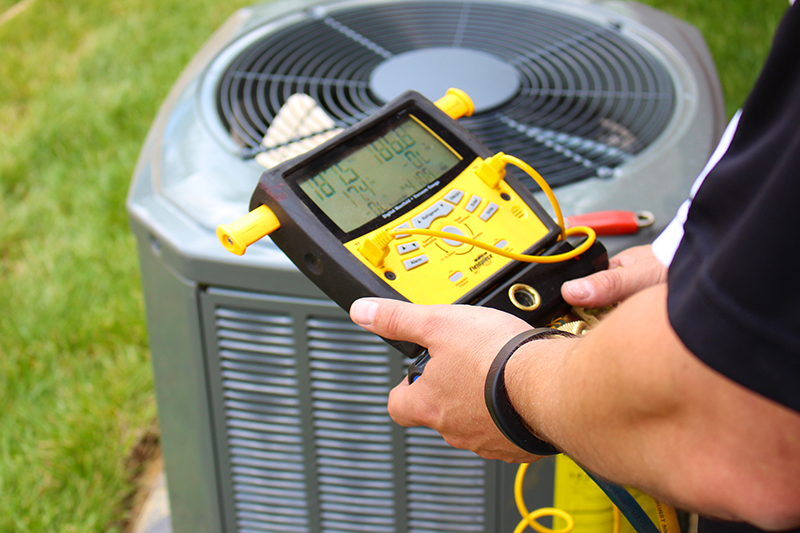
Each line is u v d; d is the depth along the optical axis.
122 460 1.45
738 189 0.34
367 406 0.89
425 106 0.69
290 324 0.85
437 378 0.54
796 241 0.30
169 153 0.98
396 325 0.54
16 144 2.31
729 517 0.37
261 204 0.58
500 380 0.48
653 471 0.38
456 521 0.97
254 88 1.14
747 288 0.31
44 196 2.12
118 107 2.46
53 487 1.38
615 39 1.26
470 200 0.65
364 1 1.42
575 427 0.41
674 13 2.90
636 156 0.96
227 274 0.82
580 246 0.65
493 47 1.26
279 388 0.90
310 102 1.04
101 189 2.07
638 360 0.35
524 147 0.99
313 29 1.32
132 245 1.92
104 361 1.60
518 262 0.62
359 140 0.64
